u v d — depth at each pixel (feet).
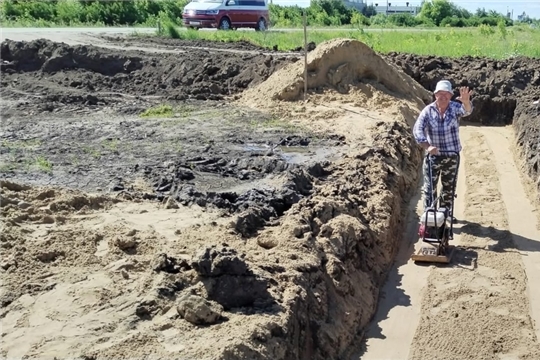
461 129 53.47
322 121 42.83
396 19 146.72
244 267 18.15
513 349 21.13
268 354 16.26
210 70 56.18
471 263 27.27
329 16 132.16
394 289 25.32
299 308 18.74
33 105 45.93
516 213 32.89
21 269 19.24
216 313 17.11
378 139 37.35
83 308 17.46
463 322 22.68
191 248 20.89
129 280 18.92
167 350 15.69
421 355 20.77
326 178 30.27
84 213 23.77
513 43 77.66
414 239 30.01
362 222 26.73
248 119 43.19
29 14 99.91
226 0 89.20
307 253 21.68
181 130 39.40
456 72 60.39
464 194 35.99
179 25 98.78
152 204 25.21
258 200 25.79
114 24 102.12
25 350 15.65
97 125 40.24
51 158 31.58
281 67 52.65
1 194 23.85
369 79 49.78
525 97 54.29
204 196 25.89
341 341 20.31
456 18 151.64
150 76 57.93
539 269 26.78
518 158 42.68
